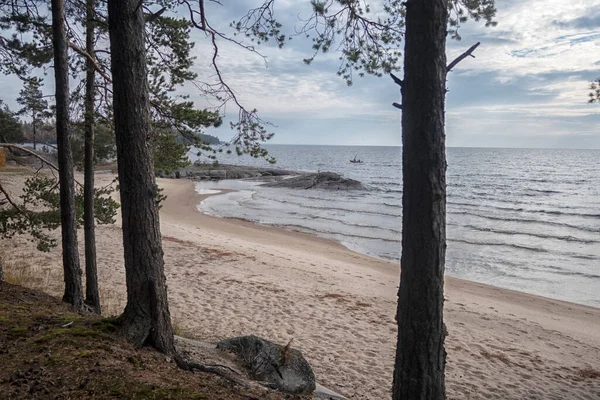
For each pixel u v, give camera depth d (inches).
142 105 175.6
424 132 117.6
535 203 1556.3
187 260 596.1
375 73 202.7
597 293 609.9
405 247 122.3
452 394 284.7
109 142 310.0
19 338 163.0
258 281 518.6
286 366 216.5
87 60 284.5
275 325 377.7
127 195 175.3
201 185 2050.9
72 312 220.8
